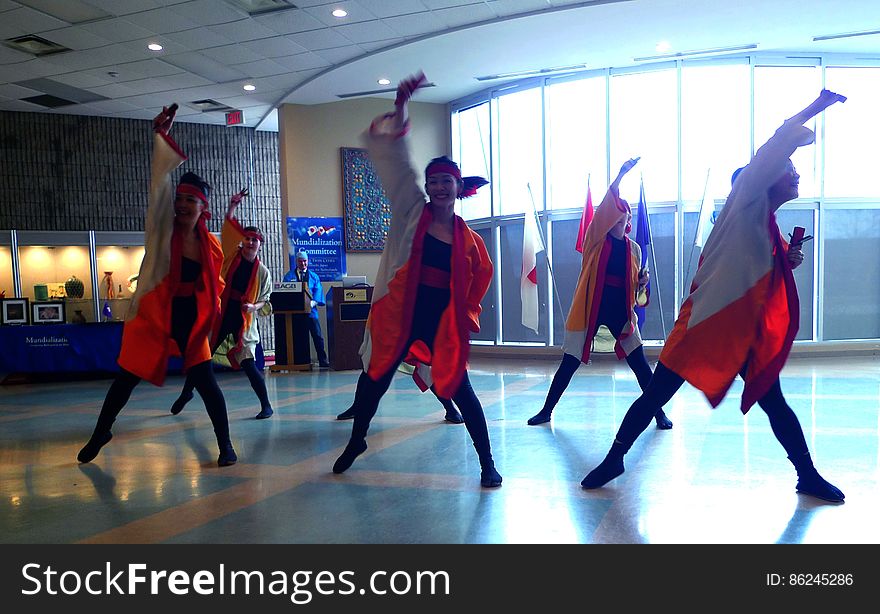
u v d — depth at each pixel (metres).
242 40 6.99
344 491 2.61
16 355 7.26
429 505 2.38
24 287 10.05
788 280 2.38
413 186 2.66
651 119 8.02
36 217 9.94
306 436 3.79
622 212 3.72
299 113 9.05
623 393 5.11
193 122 10.58
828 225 7.95
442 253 2.67
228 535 2.12
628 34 6.86
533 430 3.74
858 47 7.46
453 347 2.64
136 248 10.64
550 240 8.47
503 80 8.44
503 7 6.20
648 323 8.09
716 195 7.90
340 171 9.11
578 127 8.28
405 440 3.57
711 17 6.41
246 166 11.04
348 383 6.43
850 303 8.02
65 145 10.05
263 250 11.11
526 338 8.75
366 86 8.47
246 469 3.03
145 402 5.43
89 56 7.45
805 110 2.29
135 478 2.92
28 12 6.28
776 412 2.40
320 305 8.03
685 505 2.29
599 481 2.54
